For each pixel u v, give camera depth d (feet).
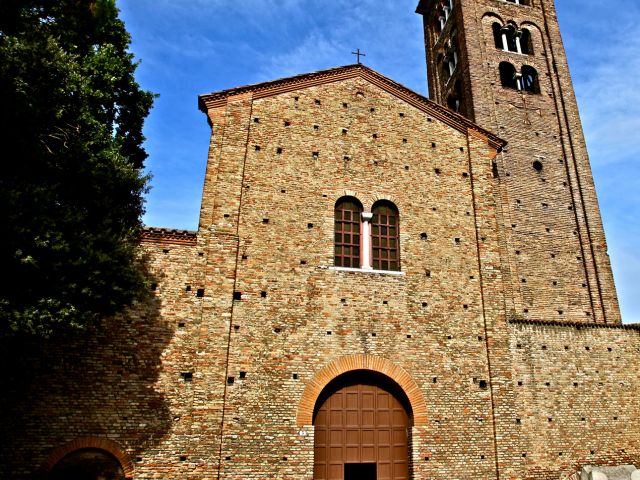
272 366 51.37
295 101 64.75
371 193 62.49
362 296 56.75
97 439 46.03
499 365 57.52
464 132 69.62
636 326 66.23
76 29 48.49
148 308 51.11
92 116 53.52
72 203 43.68
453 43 108.58
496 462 53.42
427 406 53.98
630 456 60.13
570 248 86.12
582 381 61.67
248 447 48.08
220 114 61.11
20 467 44.01
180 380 49.44
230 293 52.60
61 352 47.80
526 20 108.27
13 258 34.88
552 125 97.04
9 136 39.24
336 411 53.36
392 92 69.10
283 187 59.57
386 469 52.70
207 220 55.36
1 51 39.47
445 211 64.08
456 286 60.39
